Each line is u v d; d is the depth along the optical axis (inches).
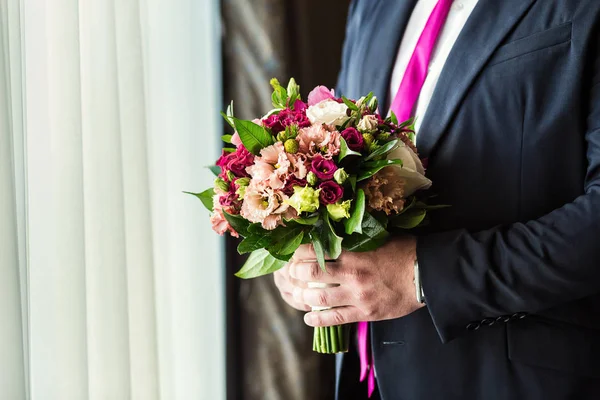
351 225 40.6
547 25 43.9
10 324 44.7
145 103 54.5
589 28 43.1
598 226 41.5
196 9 60.5
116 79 50.6
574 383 43.5
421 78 47.2
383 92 49.1
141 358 52.2
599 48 43.2
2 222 44.6
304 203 40.2
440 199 45.3
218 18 62.7
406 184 42.9
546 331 43.8
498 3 45.0
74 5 48.4
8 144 45.1
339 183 40.6
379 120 43.1
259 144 42.1
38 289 48.4
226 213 42.3
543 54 43.7
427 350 45.4
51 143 48.4
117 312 50.3
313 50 66.1
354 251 42.6
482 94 44.6
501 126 44.3
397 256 43.6
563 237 41.8
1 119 44.8
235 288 63.4
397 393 46.2
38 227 48.4
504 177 44.4
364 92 50.0
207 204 45.1
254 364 64.3
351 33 53.3
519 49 44.1
